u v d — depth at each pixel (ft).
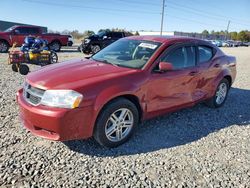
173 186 10.33
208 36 263.08
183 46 15.99
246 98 23.71
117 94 12.20
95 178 10.47
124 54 15.31
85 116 11.54
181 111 18.66
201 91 17.49
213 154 12.98
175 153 12.80
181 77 15.40
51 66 14.43
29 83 12.37
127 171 11.07
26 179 10.15
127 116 13.20
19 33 58.54
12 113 16.38
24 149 12.23
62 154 12.01
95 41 59.93
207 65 17.56
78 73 12.72
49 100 11.34
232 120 17.79
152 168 11.41
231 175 11.32
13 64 31.86
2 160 11.24
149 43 15.40
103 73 12.89
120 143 13.12
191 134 15.07
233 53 92.53
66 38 66.39
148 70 13.75
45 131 11.76
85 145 12.92
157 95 14.25
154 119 16.80
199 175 11.16
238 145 14.14
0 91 21.31
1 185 9.75
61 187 9.82
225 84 20.06
